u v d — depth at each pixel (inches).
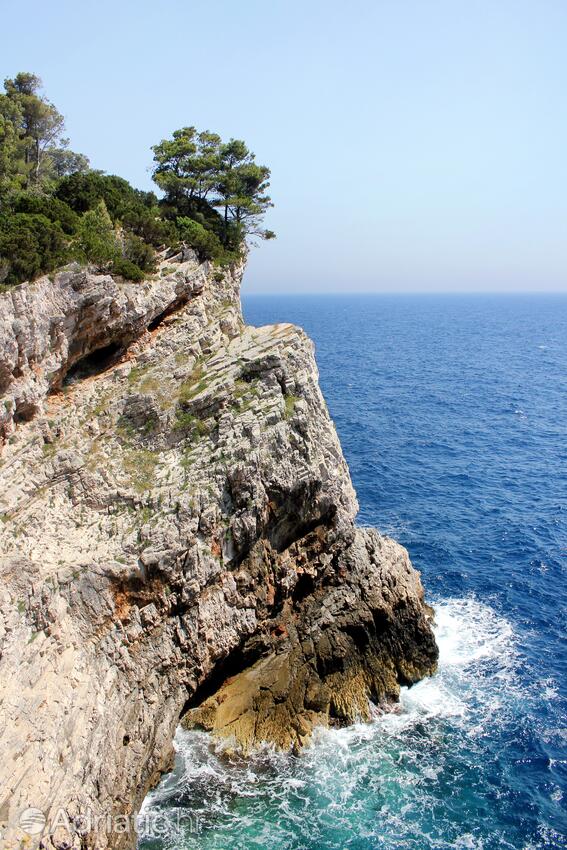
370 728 1478.8
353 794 1300.4
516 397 4717.0
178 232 1983.3
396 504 2667.3
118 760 1195.3
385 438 3575.3
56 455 1391.5
